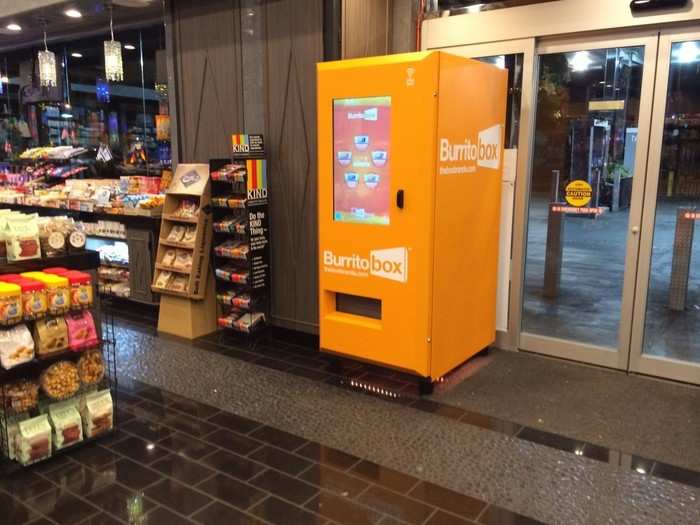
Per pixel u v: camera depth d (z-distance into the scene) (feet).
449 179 11.07
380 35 14.47
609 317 14.51
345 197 11.71
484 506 8.11
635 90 12.23
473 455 9.48
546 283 14.82
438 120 10.44
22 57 25.84
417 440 9.99
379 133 11.02
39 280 9.18
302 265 14.89
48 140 25.82
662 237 13.12
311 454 9.58
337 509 8.10
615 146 12.73
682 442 9.84
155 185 18.61
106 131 23.22
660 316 13.75
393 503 8.21
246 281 14.47
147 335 15.71
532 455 9.45
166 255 15.94
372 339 11.91
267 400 11.64
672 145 12.07
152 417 10.93
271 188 15.08
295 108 14.24
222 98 15.72
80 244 10.34
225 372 13.12
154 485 8.71
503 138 13.06
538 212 14.17
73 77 23.98
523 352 14.21
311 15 13.51
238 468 9.17
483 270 13.02
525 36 12.93
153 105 21.29
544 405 11.30
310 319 15.01
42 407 9.57
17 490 8.57
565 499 8.25
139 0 16.52
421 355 11.32
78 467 9.21
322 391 12.07
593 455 9.43
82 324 9.60
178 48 16.42
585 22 12.18
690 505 8.08
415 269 11.05
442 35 13.99
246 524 7.78
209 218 15.16
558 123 13.35
